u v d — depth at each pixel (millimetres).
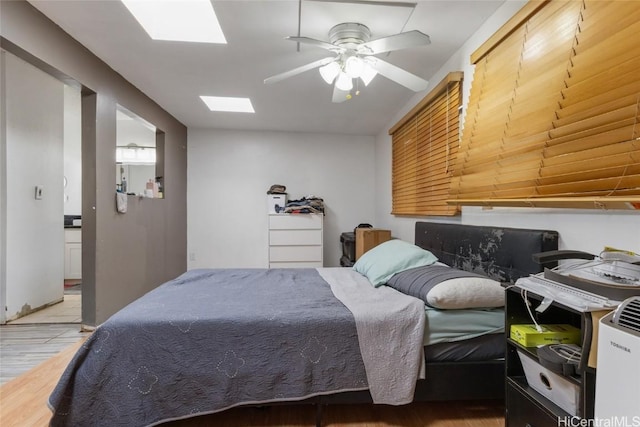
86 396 1329
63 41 2176
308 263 4328
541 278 1175
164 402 1365
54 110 3453
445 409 1672
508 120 1691
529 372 1204
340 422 1562
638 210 1084
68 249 4535
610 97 1144
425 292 1614
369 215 4902
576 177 1266
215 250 4699
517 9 1719
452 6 1845
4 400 1712
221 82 2984
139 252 3338
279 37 2195
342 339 1459
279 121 4223
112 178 2807
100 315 2684
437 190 2600
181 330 1413
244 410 1652
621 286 922
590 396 889
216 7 1869
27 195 3137
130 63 2627
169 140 4023
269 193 4496
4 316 2887
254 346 1424
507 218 1810
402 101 3398
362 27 1999
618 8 1138
